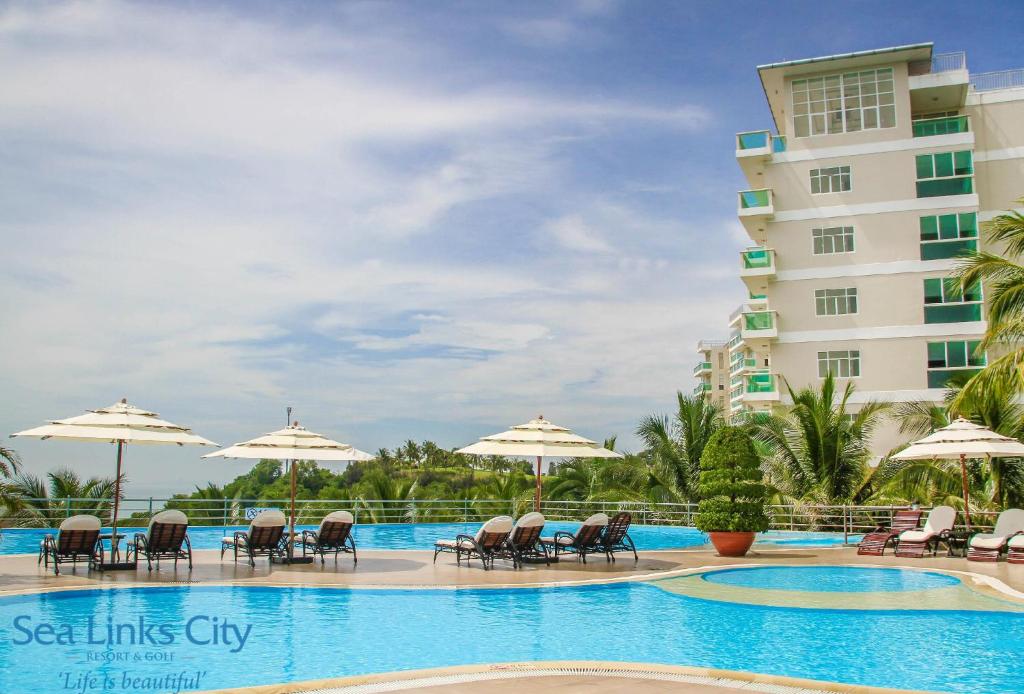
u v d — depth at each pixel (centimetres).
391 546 2309
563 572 1570
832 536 2480
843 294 3728
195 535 2466
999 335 2075
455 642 959
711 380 10194
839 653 905
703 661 866
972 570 1598
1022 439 2245
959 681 784
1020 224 2034
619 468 3309
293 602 1240
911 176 3712
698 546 2192
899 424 3488
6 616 1111
